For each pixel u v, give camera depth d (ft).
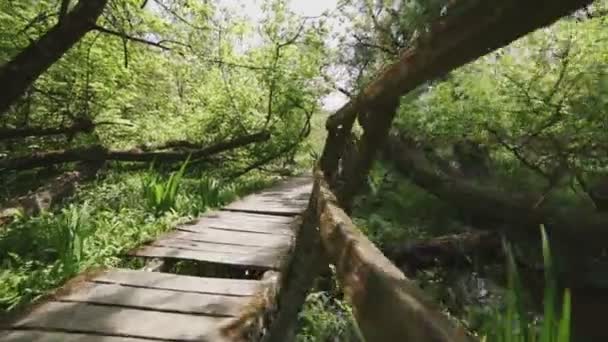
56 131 23.12
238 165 38.60
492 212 18.57
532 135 21.17
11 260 10.77
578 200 17.70
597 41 18.86
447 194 20.67
